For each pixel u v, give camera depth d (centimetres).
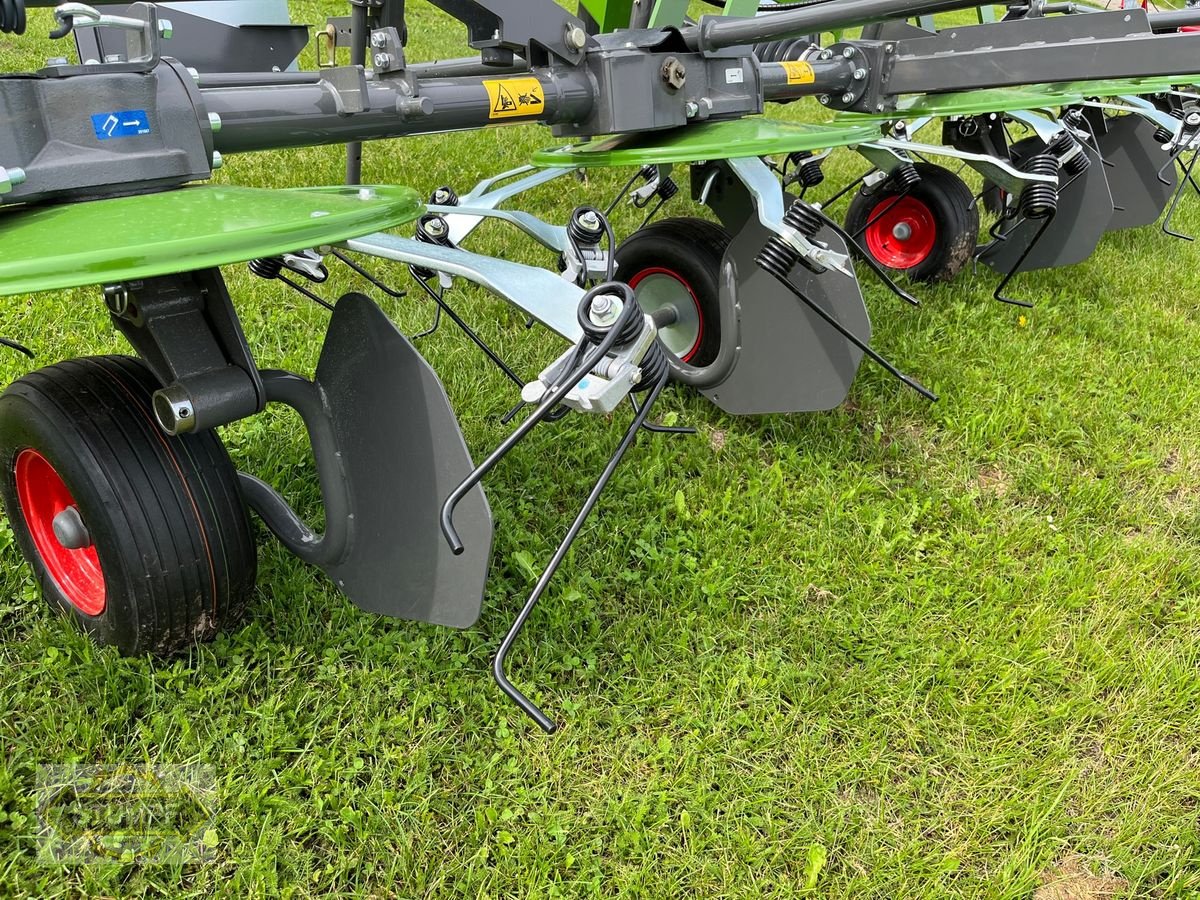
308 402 206
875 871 188
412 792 194
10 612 227
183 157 175
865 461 328
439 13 1102
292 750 199
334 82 205
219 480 197
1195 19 355
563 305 186
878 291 456
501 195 303
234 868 177
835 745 219
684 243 332
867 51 344
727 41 270
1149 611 267
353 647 224
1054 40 300
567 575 256
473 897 178
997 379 386
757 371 319
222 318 179
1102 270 523
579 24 254
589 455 309
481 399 326
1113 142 559
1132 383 395
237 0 331
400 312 380
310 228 155
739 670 232
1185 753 220
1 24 156
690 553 273
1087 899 190
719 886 185
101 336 339
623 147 280
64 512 196
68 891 168
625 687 225
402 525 198
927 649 245
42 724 194
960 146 482
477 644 230
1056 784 211
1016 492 320
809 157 390
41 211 159
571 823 193
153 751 194
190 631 203
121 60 176
